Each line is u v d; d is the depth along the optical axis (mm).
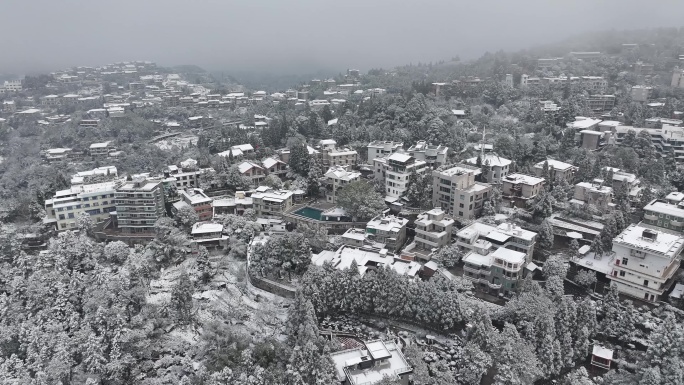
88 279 125375
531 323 98938
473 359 93312
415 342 106500
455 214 150375
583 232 132875
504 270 115375
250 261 136625
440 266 125250
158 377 101938
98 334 109750
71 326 111250
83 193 160875
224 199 176750
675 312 104812
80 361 104750
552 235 128750
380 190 169250
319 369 91125
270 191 173375
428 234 133625
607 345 101375
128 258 140875
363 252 134500
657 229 128625
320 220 157500
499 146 185500
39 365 102188
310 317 103125
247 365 97188
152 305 120125
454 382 91250
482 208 149750
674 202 137375
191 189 178500
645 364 88000
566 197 149875
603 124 199875
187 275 127438
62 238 138125
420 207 154125
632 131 182750
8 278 132875
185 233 154125
